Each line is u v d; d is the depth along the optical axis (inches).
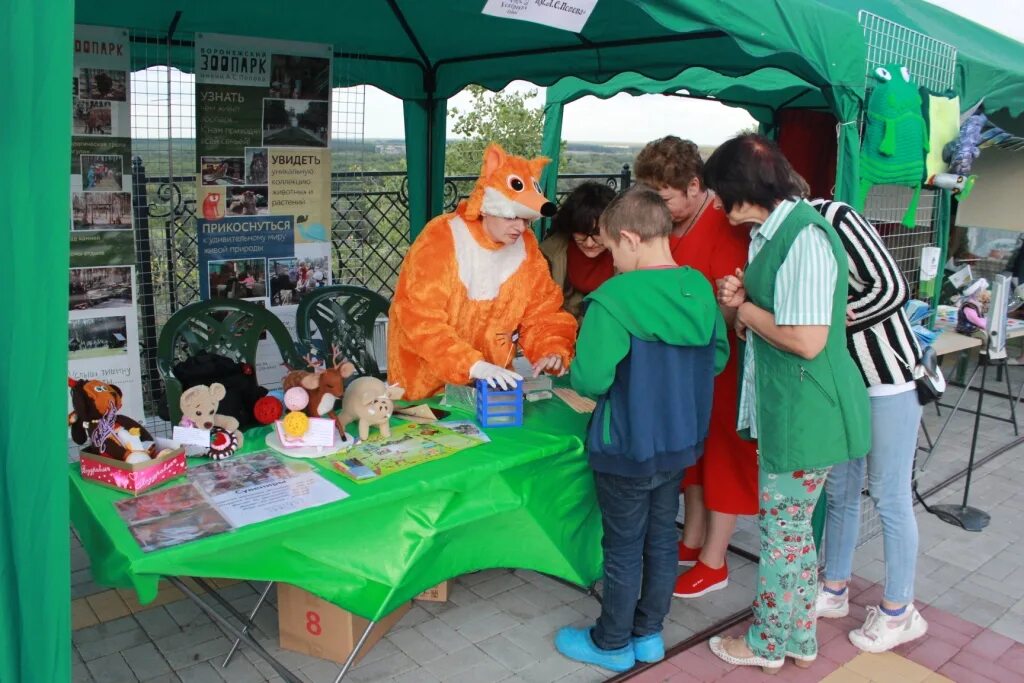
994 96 194.9
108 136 154.6
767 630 112.3
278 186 182.7
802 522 107.4
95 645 116.9
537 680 111.7
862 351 109.3
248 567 81.4
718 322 105.0
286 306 189.3
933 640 125.5
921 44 146.5
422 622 125.6
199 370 109.7
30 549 59.8
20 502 59.3
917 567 150.1
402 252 262.4
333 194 210.5
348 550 88.3
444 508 95.1
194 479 91.1
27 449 59.0
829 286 94.7
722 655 117.0
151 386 187.3
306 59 181.3
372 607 89.4
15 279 57.5
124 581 75.7
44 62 55.8
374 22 179.3
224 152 173.8
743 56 144.5
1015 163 239.6
